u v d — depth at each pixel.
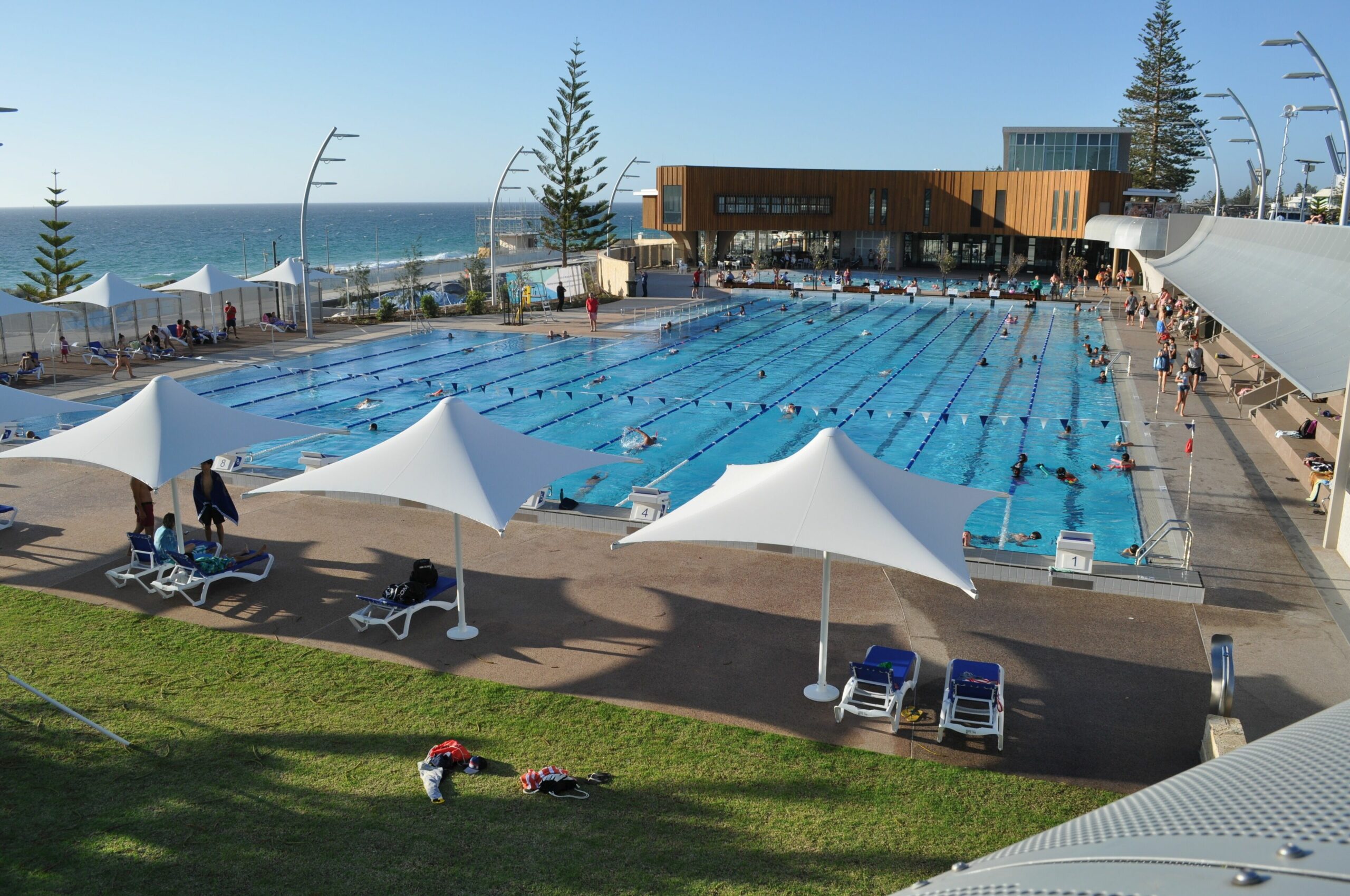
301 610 10.36
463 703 8.41
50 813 6.71
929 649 9.42
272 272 33.28
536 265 55.41
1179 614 10.20
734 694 8.59
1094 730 7.98
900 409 22.28
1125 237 40.50
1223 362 25.34
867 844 6.44
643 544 12.24
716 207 54.41
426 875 6.08
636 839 6.48
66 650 9.34
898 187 55.34
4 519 12.77
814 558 11.79
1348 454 11.75
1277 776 1.73
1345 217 19.05
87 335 26.72
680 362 28.66
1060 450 18.47
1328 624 9.97
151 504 12.37
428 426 10.06
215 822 6.62
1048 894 1.47
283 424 11.80
